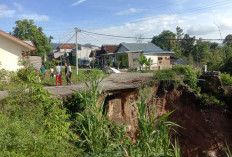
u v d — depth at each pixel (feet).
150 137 16.39
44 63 95.61
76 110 22.04
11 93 18.02
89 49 155.94
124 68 90.43
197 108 34.94
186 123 34.96
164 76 35.83
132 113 29.71
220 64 53.88
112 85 32.37
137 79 37.99
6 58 40.65
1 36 39.91
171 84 34.99
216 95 35.99
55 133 15.71
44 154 12.33
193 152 34.19
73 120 20.67
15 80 30.91
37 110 17.08
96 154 15.60
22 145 11.53
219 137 33.42
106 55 103.24
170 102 34.83
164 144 15.29
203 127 34.32
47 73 55.21
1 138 11.44
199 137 34.53
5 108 16.93
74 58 138.31
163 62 99.19
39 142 12.57
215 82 36.32
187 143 34.35
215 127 33.65
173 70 39.17
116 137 18.47
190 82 37.01
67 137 16.44
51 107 18.54
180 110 34.94
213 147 33.55
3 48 40.32
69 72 36.99
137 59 84.84
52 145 13.38
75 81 44.42
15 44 41.63
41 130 14.84
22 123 14.76
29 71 34.73
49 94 19.83
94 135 17.04
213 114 34.01
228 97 34.76
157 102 33.76
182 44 148.46
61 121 17.28
